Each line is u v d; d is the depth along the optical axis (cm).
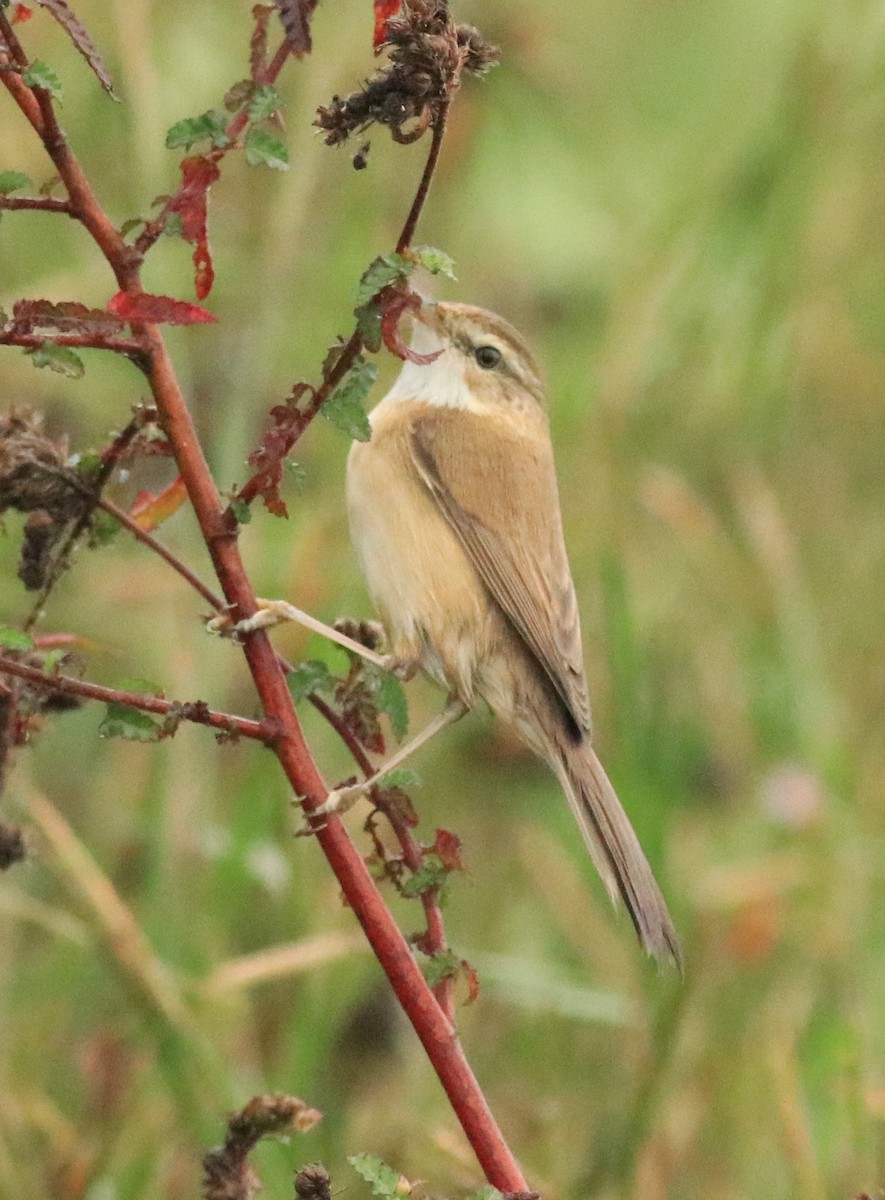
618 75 1443
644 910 739
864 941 1073
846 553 1359
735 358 1287
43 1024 909
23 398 1085
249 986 948
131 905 971
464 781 1166
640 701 1096
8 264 1141
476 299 1320
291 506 1126
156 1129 860
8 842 602
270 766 944
